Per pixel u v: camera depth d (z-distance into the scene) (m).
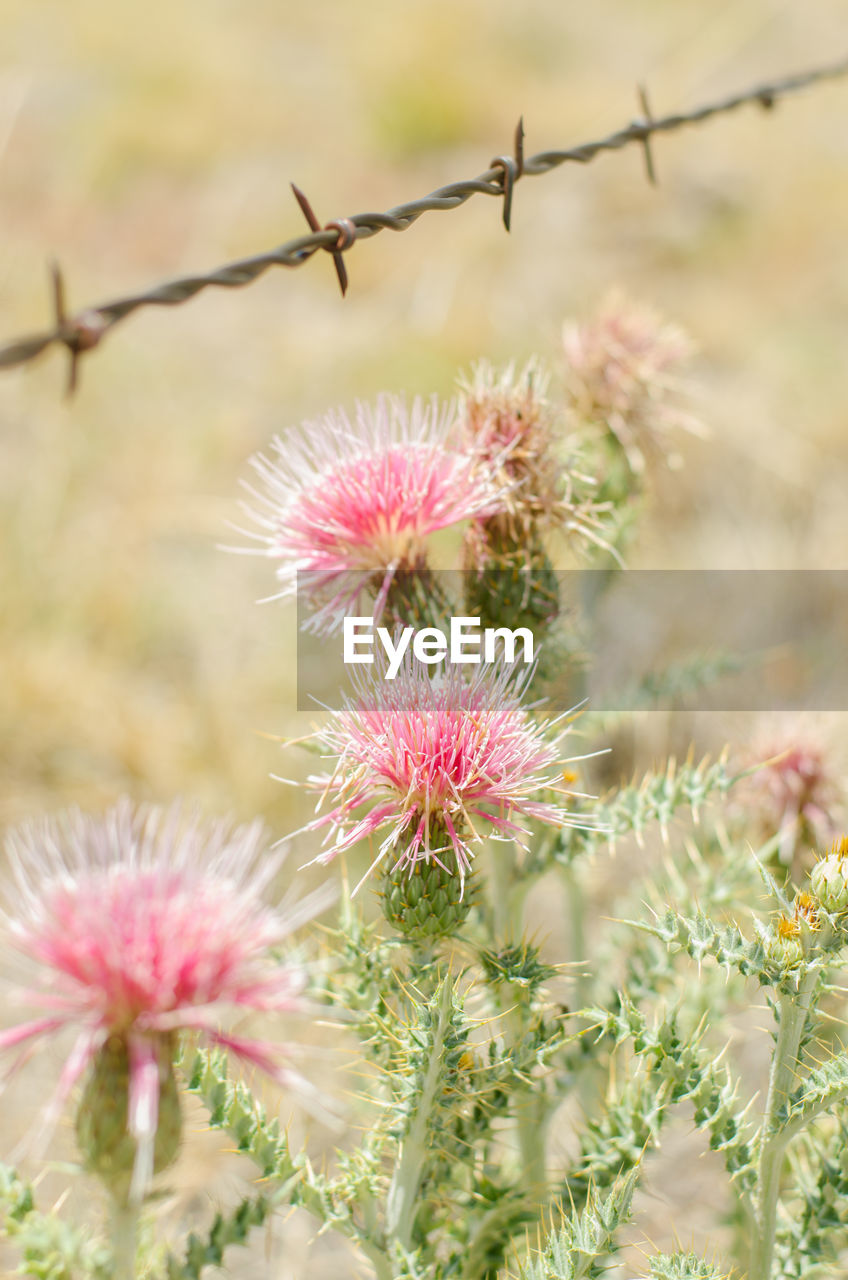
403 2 15.87
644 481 2.90
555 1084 2.21
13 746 4.31
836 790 2.66
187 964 1.23
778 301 8.23
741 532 5.48
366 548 2.05
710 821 2.89
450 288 8.11
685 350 2.91
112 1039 1.29
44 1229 1.42
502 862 2.08
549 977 1.76
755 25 13.16
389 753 1.71
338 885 3.61
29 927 1.25
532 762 1.77
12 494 5.65
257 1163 1.69
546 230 9.19
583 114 11.62
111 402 6.77
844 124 10.79
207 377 7.31
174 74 12.34
